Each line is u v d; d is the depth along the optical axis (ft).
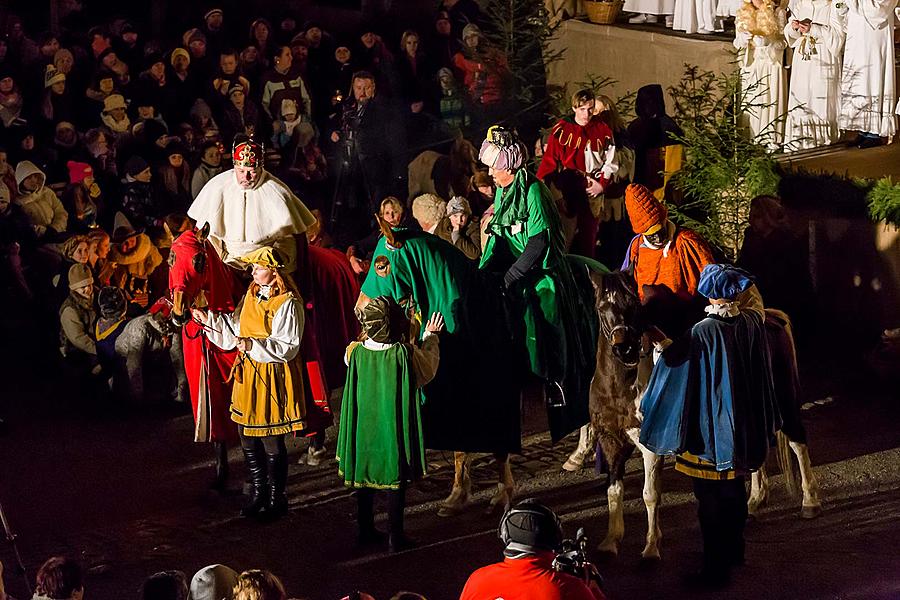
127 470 94.63
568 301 85.05
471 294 81.46
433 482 91.20
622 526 78.23
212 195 86.17
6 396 108.47
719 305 72.54
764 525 82.17
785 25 127.54
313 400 84.38
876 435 95.81
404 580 76.64
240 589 53.31
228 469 90.99
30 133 128.57
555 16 155.02
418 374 78.18
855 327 112.06
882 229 109.19
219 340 83.76
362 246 117.39
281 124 142.10
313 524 84.94
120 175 131.13
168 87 138.31
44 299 115.55
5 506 88.63
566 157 111.55
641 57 144.56
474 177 108.06
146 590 54.24
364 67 149.28
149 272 112.47
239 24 160.97
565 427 85.87
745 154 119.14
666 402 72.64
